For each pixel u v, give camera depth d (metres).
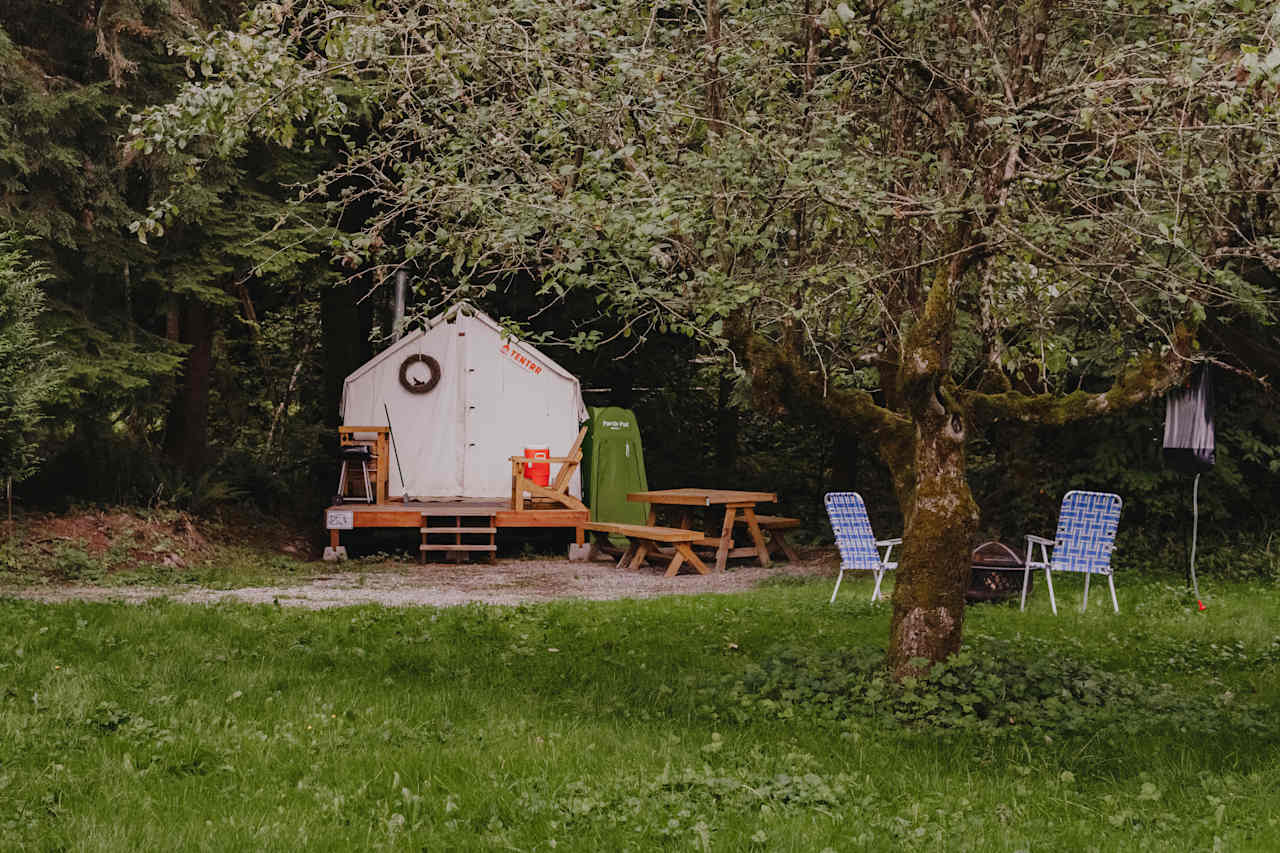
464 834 4.91
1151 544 16.02
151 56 14.30
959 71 6.96
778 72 7.05
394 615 10.71
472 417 19.45
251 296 22.14
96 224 14.24
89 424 16.34
